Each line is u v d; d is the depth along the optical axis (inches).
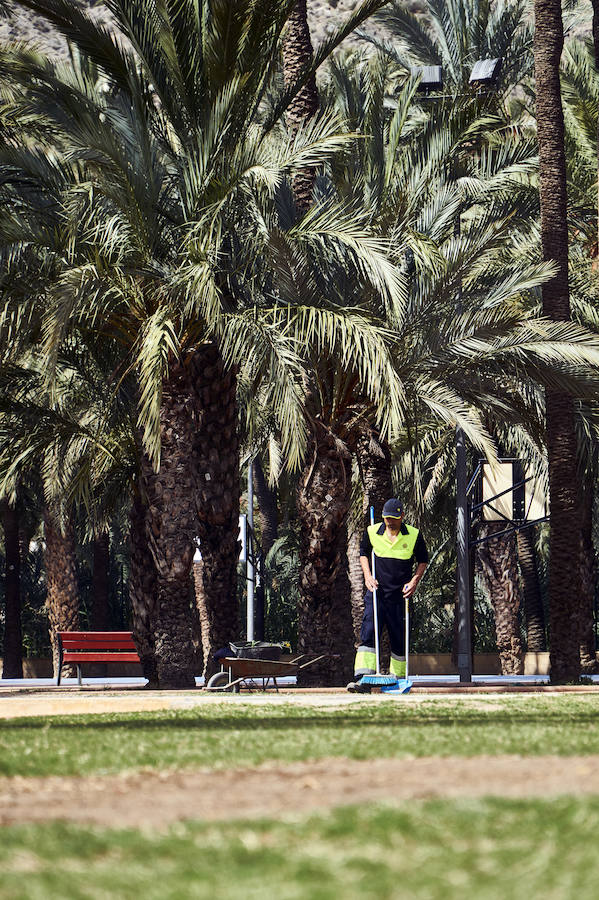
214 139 1196.5
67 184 1277.1
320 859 192.5
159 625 1270.9
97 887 176.7
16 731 512.1
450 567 2819.9
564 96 2199.8
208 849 203.3
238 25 1194.6
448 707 655.8
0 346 1218.6
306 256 1195.9
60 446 1460.4
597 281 1955.0
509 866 186.4
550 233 1464.1
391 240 1224.2
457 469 1502.2
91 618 3088.1
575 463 1439.5
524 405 1425.9
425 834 211.6
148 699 813.9
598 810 232.4
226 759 363.9
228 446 1309.1
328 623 1306.6
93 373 1461.6
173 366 1251.2
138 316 1231.5
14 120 1311.5
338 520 1295.5
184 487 1262.3
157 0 1202.6
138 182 1178.0
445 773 318.0
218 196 1181.7
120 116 1282.0
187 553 1262.3
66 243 1211.2
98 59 1245.1
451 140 1408.7
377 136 1424.7
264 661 1047.6
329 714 594.6
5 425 1397.6
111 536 2952.8
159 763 360.5
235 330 1137.4
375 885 173.2
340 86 1704.0
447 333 1277.1
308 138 1184.2
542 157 1477.6
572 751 374.9
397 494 2341.3
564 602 1425.9
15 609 2583.7
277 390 1111.0
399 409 1107.3
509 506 1528.1
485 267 1397.6
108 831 225.0
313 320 1149.1
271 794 285.6
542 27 1489.9
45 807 275.3
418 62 2484.0
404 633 949.2
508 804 242.2
